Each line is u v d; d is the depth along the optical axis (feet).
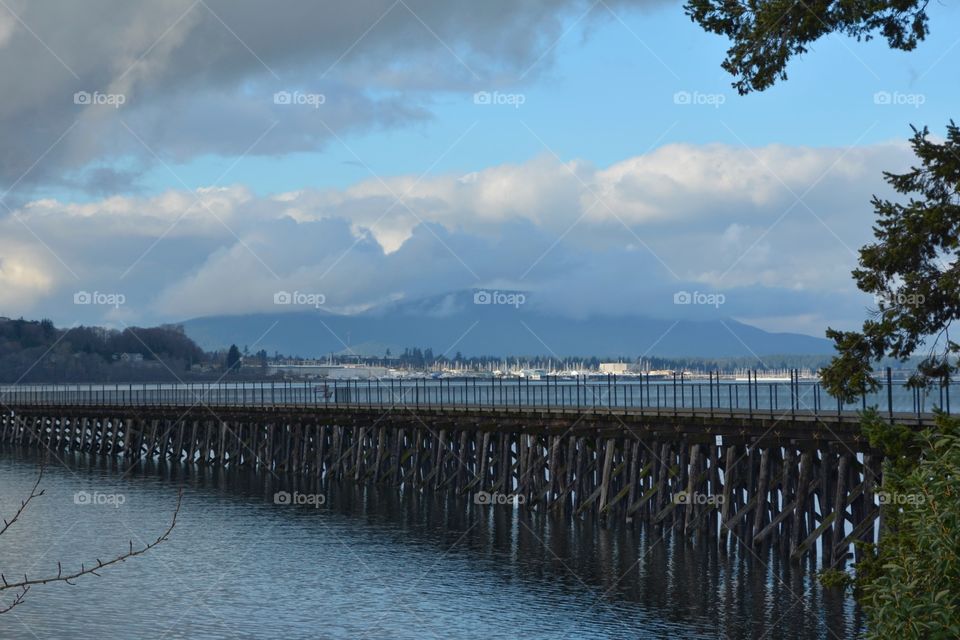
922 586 49.75
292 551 148.66
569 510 169.58
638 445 151.84
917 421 109.60
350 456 227.61
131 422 300.40
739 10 79.71
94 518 180.04
